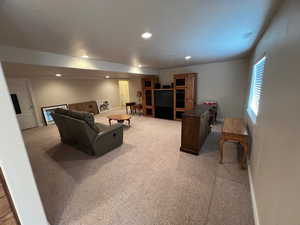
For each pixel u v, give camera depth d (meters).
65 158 2.60
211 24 1.65
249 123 2.62
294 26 0.88
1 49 2.11
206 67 4.80
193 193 1.68
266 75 1.57
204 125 2.90
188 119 2.58
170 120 5.32
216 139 3.27
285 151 0.88
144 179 1.96
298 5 0.83
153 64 4.56
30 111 4.82
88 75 5.36
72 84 5.96
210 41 2.30
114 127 2.92
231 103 4.56
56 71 3.67
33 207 1.15
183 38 2.11
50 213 1.47
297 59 0.81
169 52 2.97
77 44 2.21
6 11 1.20
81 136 2.60
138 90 7.06
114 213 1.45
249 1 1.19
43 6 1.16
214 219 1.35
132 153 2.74
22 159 1.06
